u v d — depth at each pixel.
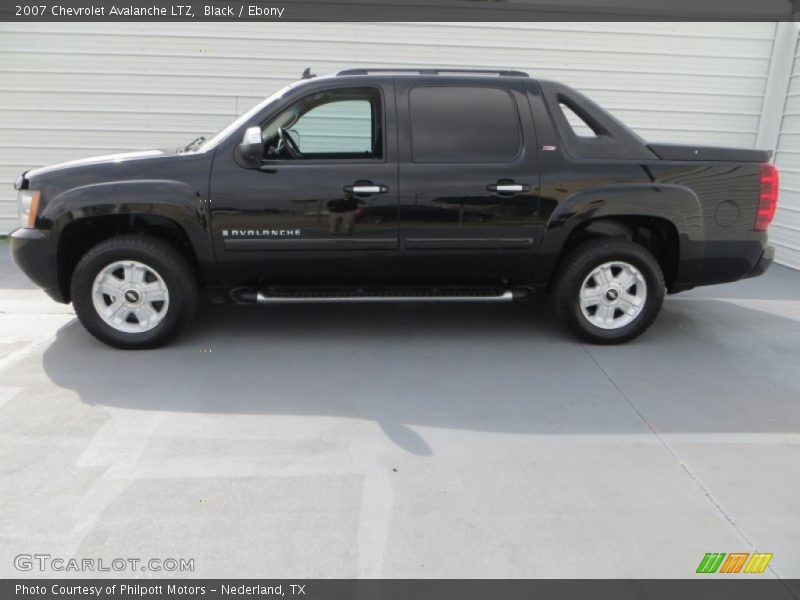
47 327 4.85
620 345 4.62
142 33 7.36
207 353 4.39
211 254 4.20
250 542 2.48
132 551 2.43
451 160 4.22
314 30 7.42
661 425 3.46
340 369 4.15
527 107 4.28
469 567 2.37
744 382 4.03
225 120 7.67
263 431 3.32
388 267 4.34
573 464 3.06
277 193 4.12
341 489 2.82
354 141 4.44
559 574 2.34
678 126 7.91
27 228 4.17
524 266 4.39
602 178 4.25
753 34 7.60
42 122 7.61
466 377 4.05
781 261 7.69
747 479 2.96
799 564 2.41
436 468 3.00
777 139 7.77
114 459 3.04
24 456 3.05
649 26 7.55
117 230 4.41
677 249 4.45
